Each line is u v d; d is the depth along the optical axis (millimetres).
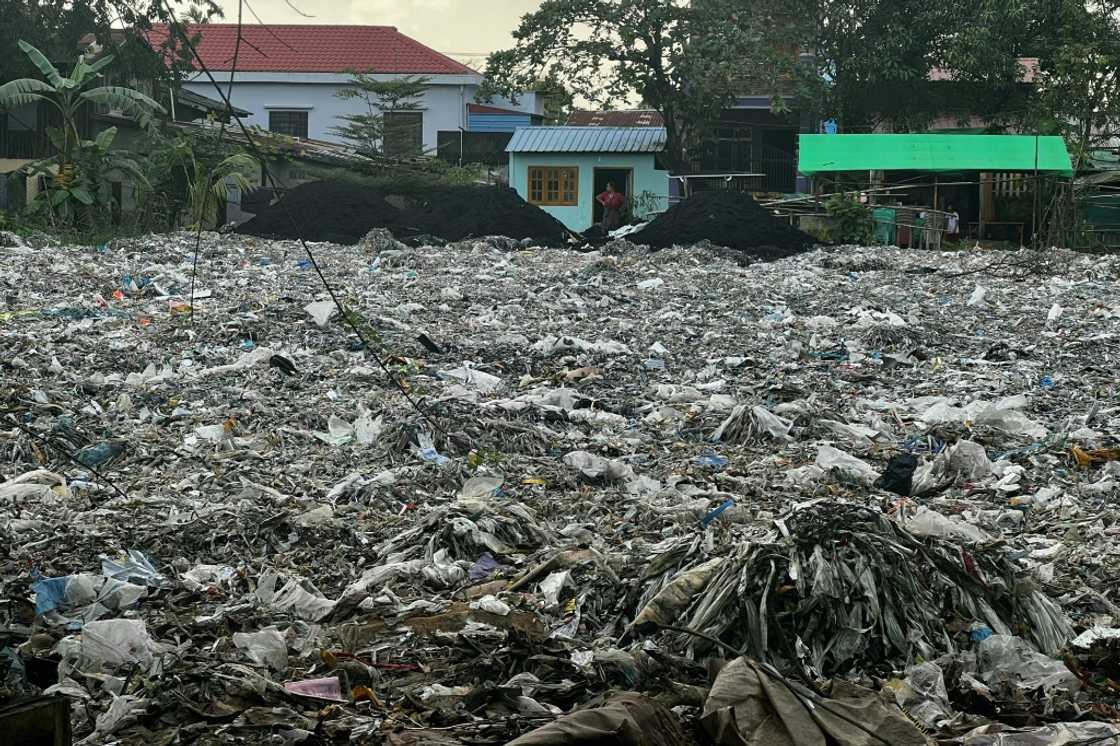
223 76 45406
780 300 18578
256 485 7980
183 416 10094
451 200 30250
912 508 7441
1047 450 9289
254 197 30438
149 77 29109
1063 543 6844
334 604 5789
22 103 26766
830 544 5270
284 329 14141
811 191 37594
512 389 11695
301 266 21234
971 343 14844
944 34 36438
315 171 34281
